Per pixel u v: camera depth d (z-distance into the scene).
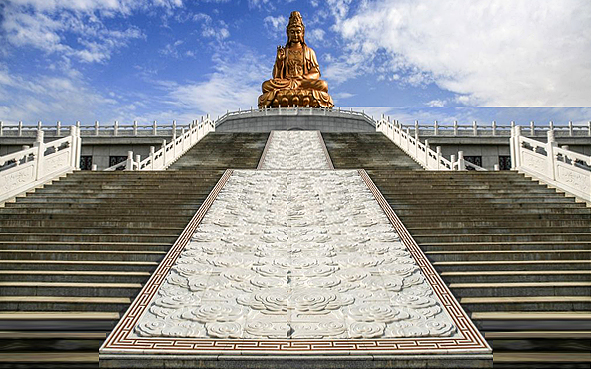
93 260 9.96
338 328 6.75
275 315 7.21
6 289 8.53
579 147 30.91
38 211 12.76
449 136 31.50
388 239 10.66
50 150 30.52
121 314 7.82
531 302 8.04
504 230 11.42
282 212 12.73
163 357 6.10
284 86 50.44
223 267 9.11
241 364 6.05
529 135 31.20
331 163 22.14
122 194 14.24
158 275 8.80
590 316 7.64
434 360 6.09
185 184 15.44
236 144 28.41
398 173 16.73
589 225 11.63
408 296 7.87
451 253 10.00
